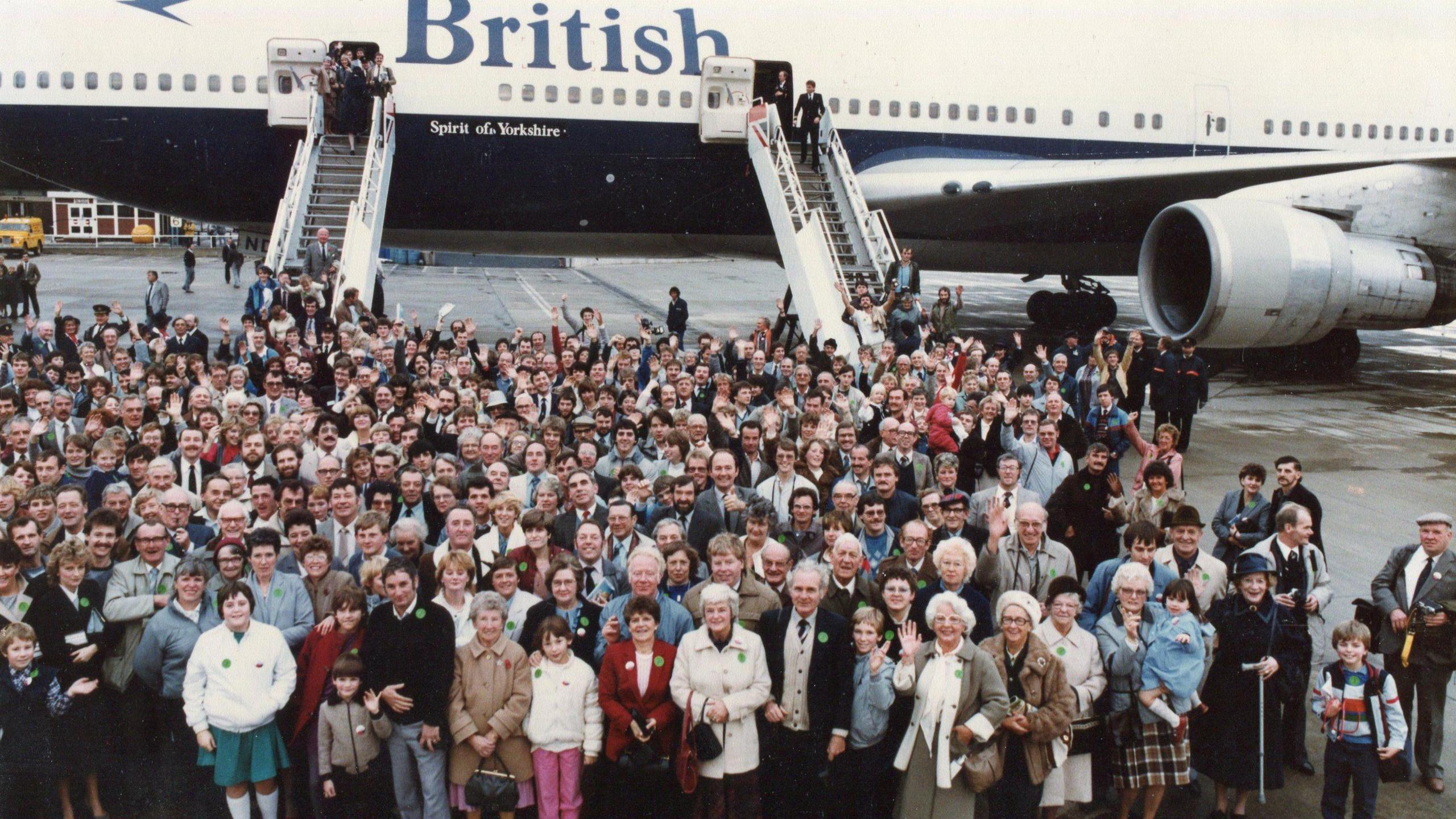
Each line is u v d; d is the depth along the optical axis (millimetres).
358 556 7453
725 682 6074
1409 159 19891
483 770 6211
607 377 13977
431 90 18609
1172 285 19875
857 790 6293
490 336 25031
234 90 18266
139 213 63500
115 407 10672
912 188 20469
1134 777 6492
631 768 6113
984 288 39938
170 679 6453
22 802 6477
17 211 63625
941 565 6664
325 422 9688
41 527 7559
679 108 19516
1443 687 7109
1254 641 6590
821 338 17328
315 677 6402
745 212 20703
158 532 6812
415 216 19844
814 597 6242
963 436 11102
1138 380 15375
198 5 18344
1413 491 14008
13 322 25125
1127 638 6500
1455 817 6836
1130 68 21797
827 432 10586
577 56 19078
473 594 6801
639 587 6211
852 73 20297
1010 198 20672
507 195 19578
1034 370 14031
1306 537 7238
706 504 8219
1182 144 22250
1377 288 19047
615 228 20562
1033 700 6055
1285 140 22953
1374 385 21969
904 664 6148
